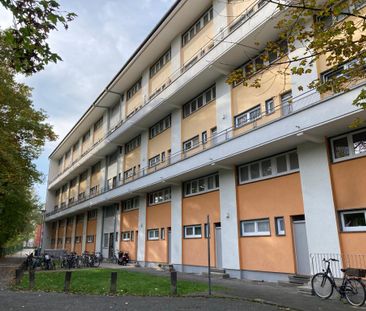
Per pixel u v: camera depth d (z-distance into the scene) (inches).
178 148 936.9
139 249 1080.2
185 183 905.5
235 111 748.0
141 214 1100.5
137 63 1178.6
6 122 879.7
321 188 530.3
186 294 447.2
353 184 491.2
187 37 978.1
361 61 279.3
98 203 1354.6
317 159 543.2
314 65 561.6
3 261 1418.6
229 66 765.3
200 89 871.7
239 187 706.8
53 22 219.9
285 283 546.6
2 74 830.5
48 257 932.6
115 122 1454.2
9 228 1263.5
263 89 678.5
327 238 510.9
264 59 315.3
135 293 461.4
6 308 370.0
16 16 213.0
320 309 349.1
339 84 299.7
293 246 573.9
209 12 889.5
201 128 860.6
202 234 808.3
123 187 1133.7
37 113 964.0
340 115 467.5
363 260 463.8
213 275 703.7
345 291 386.3
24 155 954.7
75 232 1813.5
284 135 547.2
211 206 786.8
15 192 1071.0
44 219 2329.0
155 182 933.2
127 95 1357.0
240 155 652.1
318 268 517.3
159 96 966.4
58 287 530.9
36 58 236.7
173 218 919.0
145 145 1135.6
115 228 1294.3
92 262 1027.3
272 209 622.2
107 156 1502.2
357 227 481.7
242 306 367.6
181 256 864.3
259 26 630.5
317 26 283.3
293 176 591.2
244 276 663.8
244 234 682.8
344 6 261.7
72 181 2039.9
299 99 536.4
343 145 516.1
